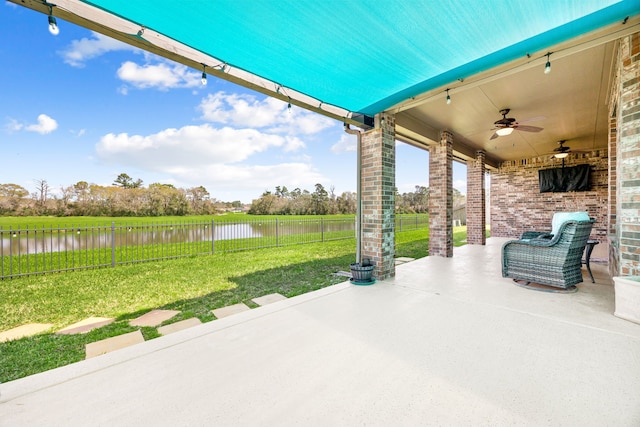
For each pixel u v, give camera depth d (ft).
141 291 12.84
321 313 9.46
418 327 8.28
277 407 4.98
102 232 31.04
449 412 4.79
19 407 5.01
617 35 7.80
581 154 28.14
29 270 16.67
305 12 6.52
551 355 6.60
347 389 5.45
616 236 12.18
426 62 9.08
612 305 9.98
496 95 14.01
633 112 9.09
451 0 6.32
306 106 11.65
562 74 11.84
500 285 12.91
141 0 5.89
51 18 6.09
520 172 31.76
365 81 10.27
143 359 6.63
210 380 5.80
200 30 7.07
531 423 4.50
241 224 30.42
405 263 18.79
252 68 9.11
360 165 14.51
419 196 78.84
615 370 5.94
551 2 6.57
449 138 20.66
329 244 30.07
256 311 9.62
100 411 4.90
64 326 9.05
